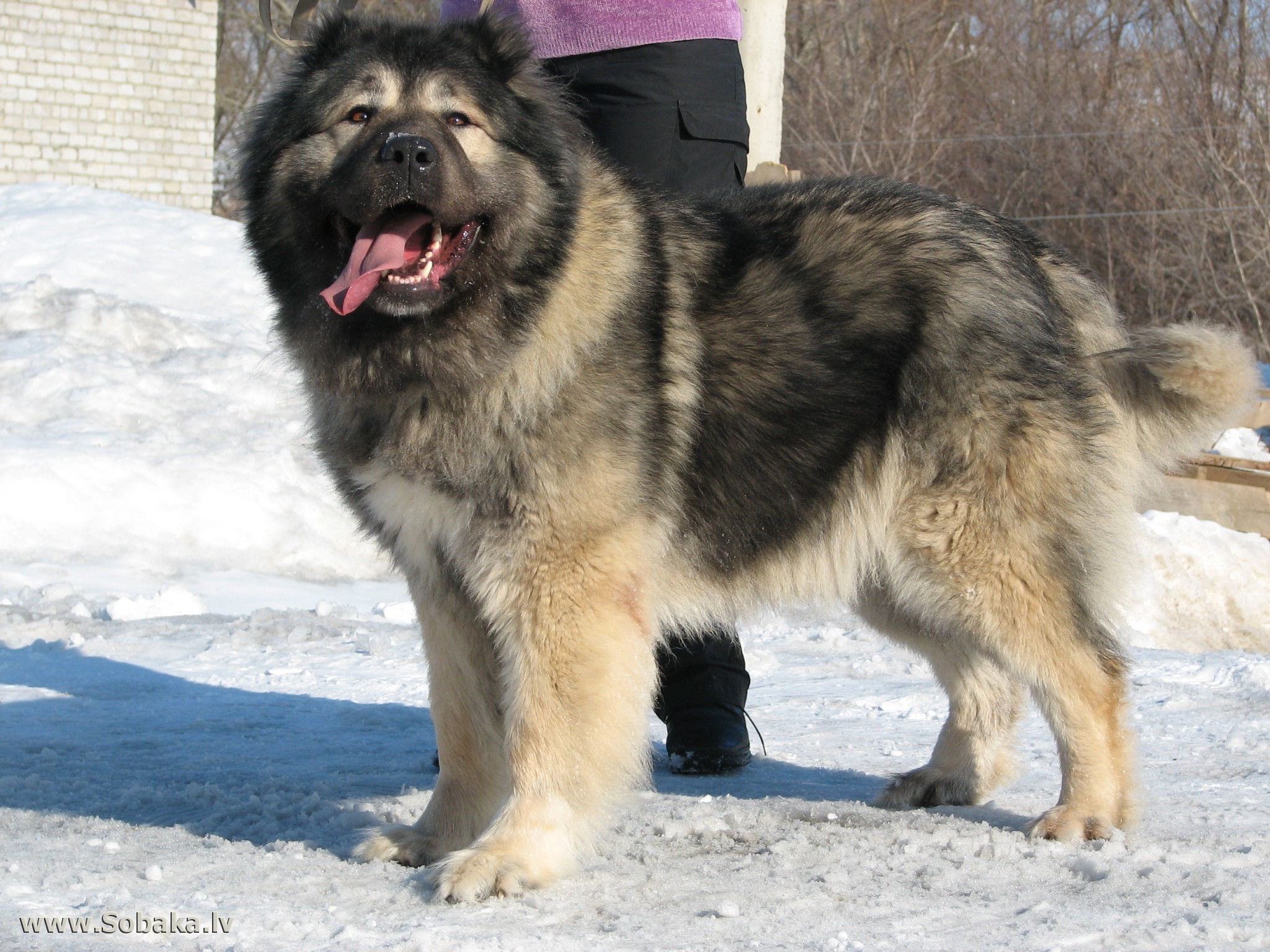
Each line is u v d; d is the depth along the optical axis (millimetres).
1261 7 24266
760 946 2686
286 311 3680
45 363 10383
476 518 3404
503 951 2643
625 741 3383
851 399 3867
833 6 31734
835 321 3877
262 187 3639
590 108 4531
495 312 3410
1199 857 3312
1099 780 3697
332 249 3555
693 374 3729
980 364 3760
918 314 3838
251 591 8125
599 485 3379
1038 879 3188
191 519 8906
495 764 3648
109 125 21906
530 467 3352
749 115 7348
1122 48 28047
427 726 5117
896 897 3035
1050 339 3865
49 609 7066
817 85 29891
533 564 3369
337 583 8742
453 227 3385
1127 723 3820
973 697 4188
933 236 3922
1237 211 22578
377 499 3553
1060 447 3785
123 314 11359
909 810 4035
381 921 2879
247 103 35281
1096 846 3504
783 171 6809
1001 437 3746
